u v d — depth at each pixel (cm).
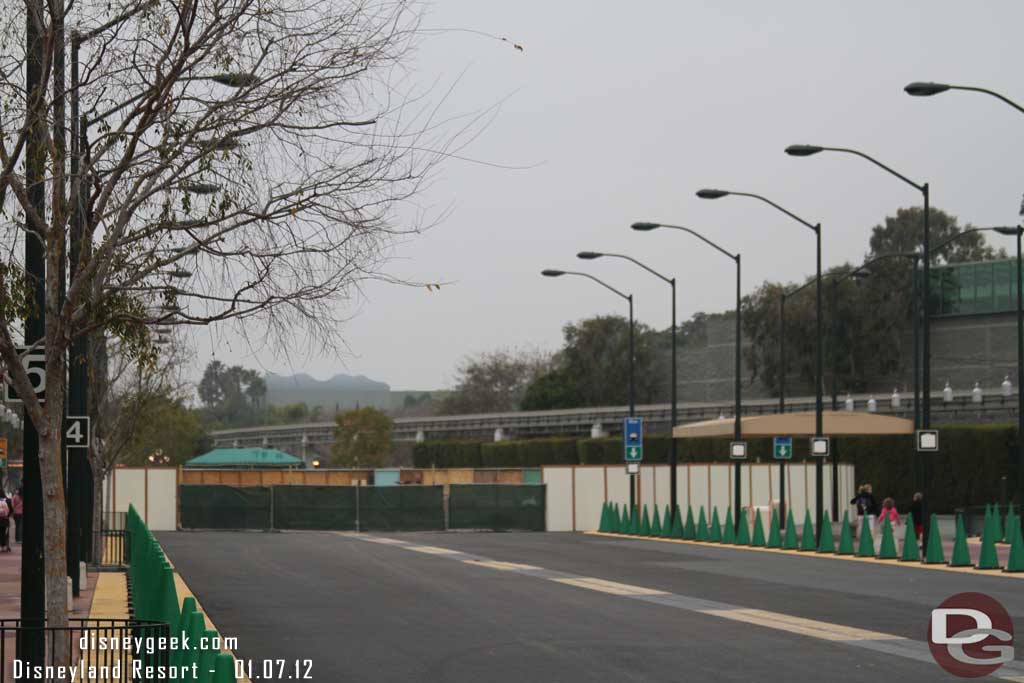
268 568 4162
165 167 1606
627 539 6119
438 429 15025
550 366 17538
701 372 14400
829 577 3669
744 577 3697
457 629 2458
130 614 2166
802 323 12950
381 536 6700
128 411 5781
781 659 2033
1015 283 11919
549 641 2270
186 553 5041
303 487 7438
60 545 1638
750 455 9900
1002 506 5997
